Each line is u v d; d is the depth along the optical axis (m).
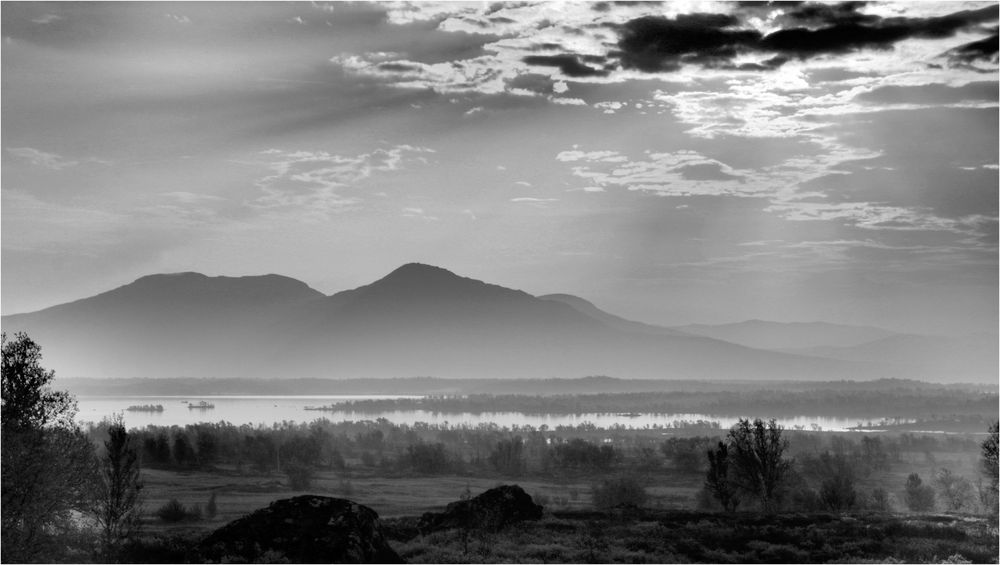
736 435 108.31
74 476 51.12
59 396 52.69
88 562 49.78
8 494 47.41
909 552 61.31
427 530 72.19
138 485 66.25
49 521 49.56
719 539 67.94
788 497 121.38
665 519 81.94
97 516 61.44
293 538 48.78
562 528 73.56
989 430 98.50
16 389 51.00
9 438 47.78
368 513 51.38
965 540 66.81
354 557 48.16
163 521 108.62
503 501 77.12
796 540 67.44
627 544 64.38
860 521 79.56
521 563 54.38
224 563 46.62
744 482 107.25
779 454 106.88
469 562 54.00
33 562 47.81
